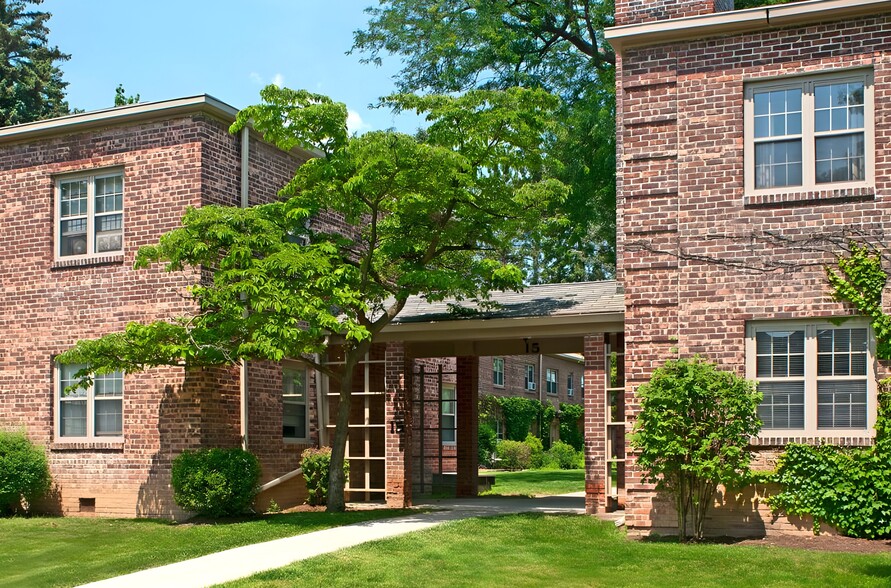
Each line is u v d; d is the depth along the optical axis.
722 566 12.84
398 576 12.32
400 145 16.97
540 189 18.55
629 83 16.19
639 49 16.19
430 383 31.58
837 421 14.92
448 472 35.47
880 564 12.69
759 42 15.55
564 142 32.19
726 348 15.39
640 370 15.86
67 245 20.67
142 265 17.33
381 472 23.33
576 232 33.38
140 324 19.09
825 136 15.26
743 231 15.45
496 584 12.00
